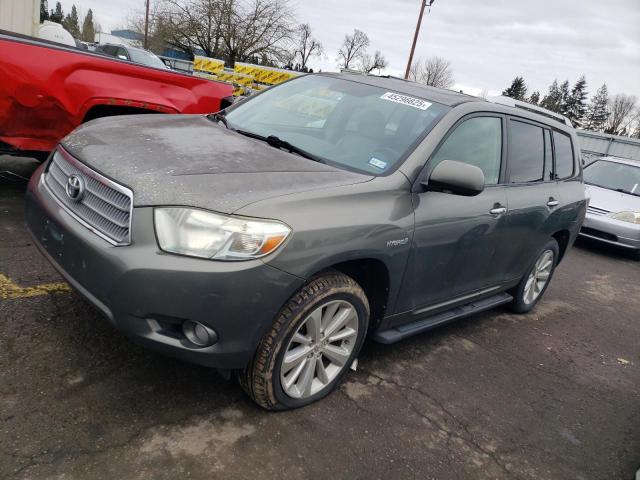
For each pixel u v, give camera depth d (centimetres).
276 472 242
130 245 233
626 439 340
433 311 369
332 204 266
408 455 276
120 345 308
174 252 229
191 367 303
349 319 295
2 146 457
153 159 263
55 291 353
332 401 304
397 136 334
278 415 280
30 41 450
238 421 269
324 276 272
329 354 294
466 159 358
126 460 230
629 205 904
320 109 371
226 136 325
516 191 412
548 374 408
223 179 252
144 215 233
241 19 3928
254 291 236
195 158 270
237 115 390
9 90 432
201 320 232
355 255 272
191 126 341
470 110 366
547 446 314
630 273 811
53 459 222
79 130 320
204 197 235
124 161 261
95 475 219
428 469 270
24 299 336
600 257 882
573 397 381
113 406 260
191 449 244
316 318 274
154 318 234
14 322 310
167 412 264
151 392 276
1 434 229
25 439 229
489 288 428
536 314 538
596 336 515
